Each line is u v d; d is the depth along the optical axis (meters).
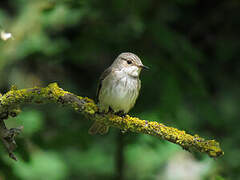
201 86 10.01
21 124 8.12
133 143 10.59
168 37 10.32
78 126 11.23
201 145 6.34
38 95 6.51
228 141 11.44
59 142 10.58
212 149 6.30
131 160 11.92
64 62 12.84
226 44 12.58
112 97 8.64
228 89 12.44
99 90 9.30
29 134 9.70
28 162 7.93
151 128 6.67
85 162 12.17
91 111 6.68
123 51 10.92
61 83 13.06
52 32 12.39
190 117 10.85
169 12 12.86
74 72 13.24
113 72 8.71
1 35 6.73
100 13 11.27
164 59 10.37
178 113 10.07
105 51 11.35
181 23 13.01
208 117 10.43
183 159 12.22
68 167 11.95
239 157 10.96
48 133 11.29
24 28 11.40
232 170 10.36
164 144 10.63
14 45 11.05
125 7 11.08
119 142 11.01
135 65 8.80
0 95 6.71
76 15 11.26
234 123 11.92
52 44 11.55
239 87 12.46
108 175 11.85
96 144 12.47
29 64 12.80
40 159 11.00
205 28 12.98
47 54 11.38
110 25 11.26
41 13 11.18
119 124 6.81
